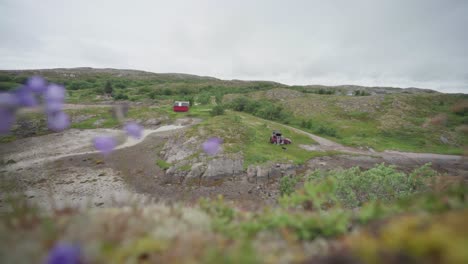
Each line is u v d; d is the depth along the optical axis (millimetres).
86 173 24969
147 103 86062
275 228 3348
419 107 77250
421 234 1983
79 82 113500
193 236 2922
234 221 3697
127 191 21344
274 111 65125
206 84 177125
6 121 2098
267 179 24812
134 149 34344
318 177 13461
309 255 2607
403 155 39531
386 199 10914
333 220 3219
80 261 2025
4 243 2572
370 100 86000
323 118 71812
